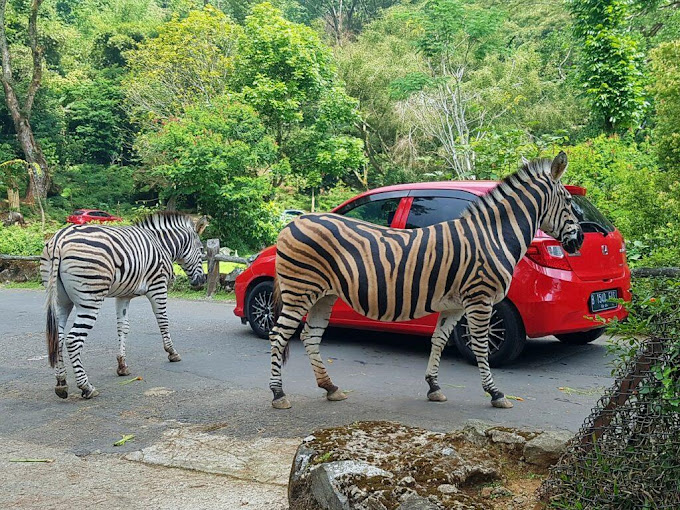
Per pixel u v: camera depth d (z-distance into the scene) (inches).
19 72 1576.0
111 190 1530.5
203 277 308.0
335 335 327.9
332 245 211.6
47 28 1704.0
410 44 1300.4
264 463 168.2
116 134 1744.6
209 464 169.5
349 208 288.7
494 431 146.7
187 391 238.7
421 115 1090.7
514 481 133.7
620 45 601.9
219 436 189.9
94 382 256.5
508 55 1253.1
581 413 199.6
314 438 141.4
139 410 218.8
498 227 211.5
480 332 208.1
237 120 841.5
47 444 190.2
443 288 207.5
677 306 121.5
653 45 908.0
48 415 217.8
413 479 121.9
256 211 820.0
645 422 114.3
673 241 341.4
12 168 1327.5
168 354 283.7
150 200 1421.0
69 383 258.4
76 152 1667.1
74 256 233.1
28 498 152.4
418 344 305.9
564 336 299.6
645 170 374.0
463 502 114.4
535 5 1508.4
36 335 358.9
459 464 129.6
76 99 1737.2
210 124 804.0
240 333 343.6
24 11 1590.8
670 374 113.9
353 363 271.6
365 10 2080.5
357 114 1033.5
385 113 1296.8
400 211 271.9
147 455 178.1
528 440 141.1
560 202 222.7
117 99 1721.2
